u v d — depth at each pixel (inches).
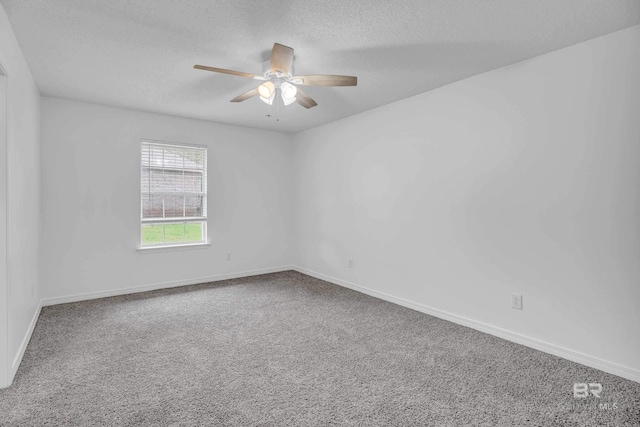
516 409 76.4
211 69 96.0
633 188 87.9
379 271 162.2
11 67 89.0
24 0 77.7
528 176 108.0
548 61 103.2
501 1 77.7
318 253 201.0
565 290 100.7
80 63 112.2
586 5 79.0
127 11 82.7
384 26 88.9
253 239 207.5
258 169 207.8
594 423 71.6
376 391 83.6
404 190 148.9
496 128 115.9
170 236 181.9
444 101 131.9
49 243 148.3
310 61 110.0
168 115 175.9
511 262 113.0
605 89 92.2
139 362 97.4
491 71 116.9
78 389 83.4
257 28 90.2
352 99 148.9
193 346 108.4
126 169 165.8
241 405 77.5
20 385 84.8
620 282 90.6
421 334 119.1
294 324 128.2
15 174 93.4
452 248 130.7
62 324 126.0
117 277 165.0
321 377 90.0
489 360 99.7
